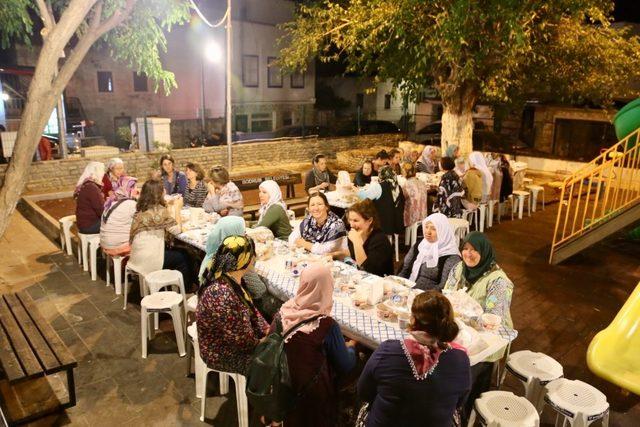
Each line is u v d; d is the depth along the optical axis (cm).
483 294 392
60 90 314
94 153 1249
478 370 353
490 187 884
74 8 297
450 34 893
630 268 740
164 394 438
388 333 357
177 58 2117
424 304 259
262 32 2252
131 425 401
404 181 805
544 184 1323
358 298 403
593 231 714
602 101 1300
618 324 442
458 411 285
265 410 300
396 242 751
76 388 445
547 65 1168
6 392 437
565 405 331
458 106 1196
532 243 847
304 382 299
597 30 1170
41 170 1138
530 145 1870
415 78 1139
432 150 1049
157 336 532
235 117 2109
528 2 947
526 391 363
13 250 788
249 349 349
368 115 2241
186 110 2192
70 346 514
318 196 531
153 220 556
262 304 435
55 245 811
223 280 349
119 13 371
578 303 623
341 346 311
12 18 783
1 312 469
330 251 524
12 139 1150
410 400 253
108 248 620
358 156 1550
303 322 304
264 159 1549
